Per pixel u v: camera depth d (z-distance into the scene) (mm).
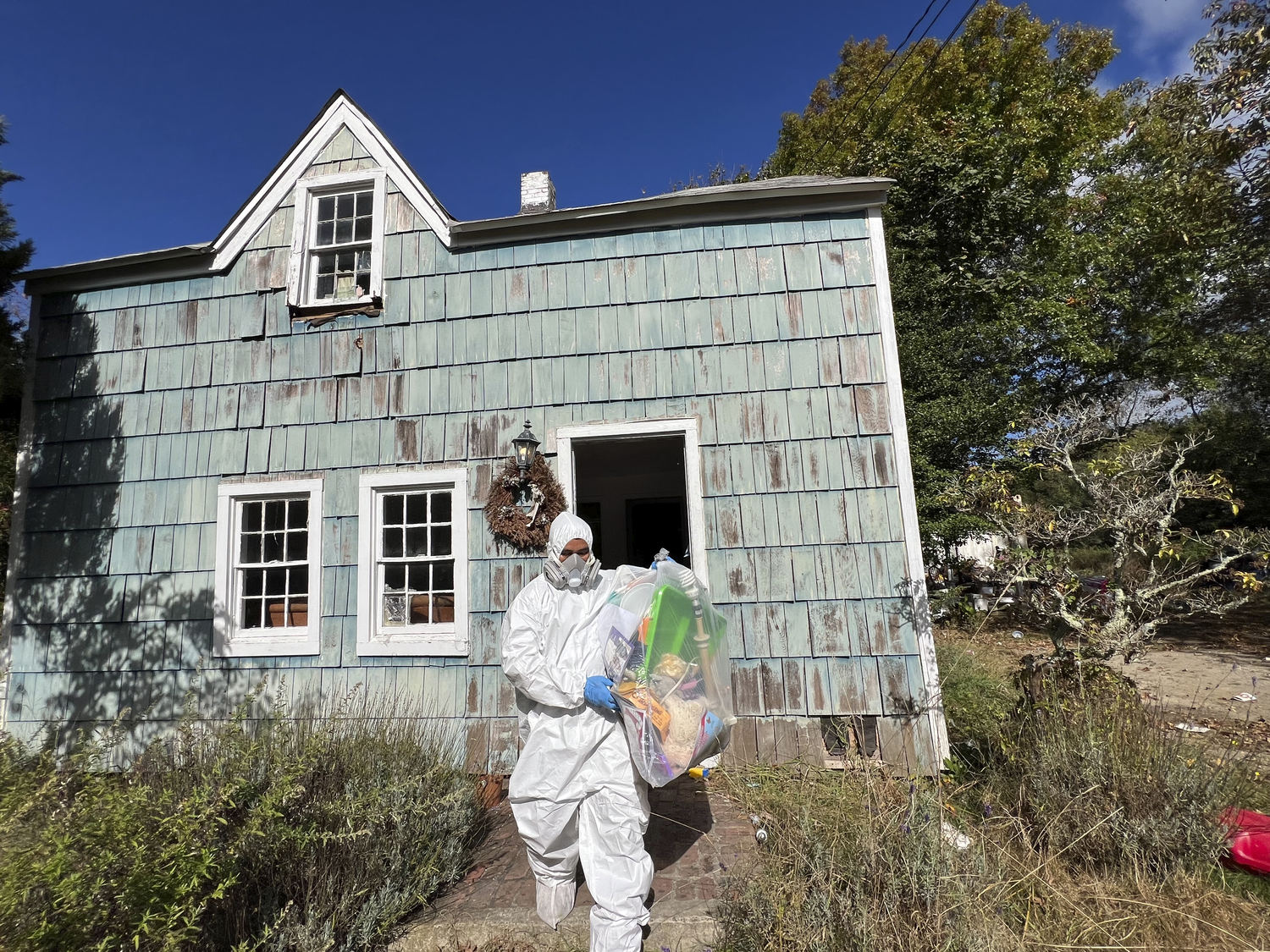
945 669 5688
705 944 2625
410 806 3014
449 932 2697
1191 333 12617
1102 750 3221
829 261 5145
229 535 5453
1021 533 4227
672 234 5355
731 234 5289
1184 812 2982
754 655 4730
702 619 2951
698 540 4906
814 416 4949
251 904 2484
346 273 5793
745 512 4902
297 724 3762
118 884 2018
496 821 3930
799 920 2340
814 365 5012
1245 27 6250
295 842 2588
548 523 5047
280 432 5543
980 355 10852
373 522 5324
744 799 3998
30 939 1851
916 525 4703
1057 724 3434
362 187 5848
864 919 2205
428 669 5051
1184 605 4039
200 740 3086
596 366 5262
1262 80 6148
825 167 14562
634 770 2627
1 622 5605
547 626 2779
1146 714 3520
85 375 5883
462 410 5363
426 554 5535
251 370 5668
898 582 4668
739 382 5074
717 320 5180
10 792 2242
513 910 2836
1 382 5758
